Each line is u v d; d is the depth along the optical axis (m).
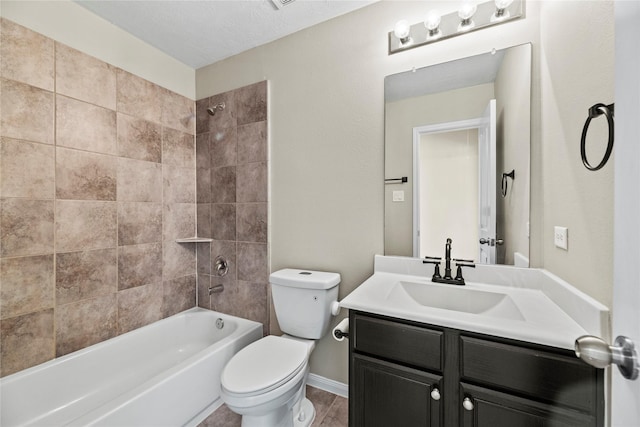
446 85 1.39
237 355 1.34
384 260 1.52
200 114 2.23
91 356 1.58
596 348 0.42
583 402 0.73
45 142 1.43
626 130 0.39
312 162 1.74
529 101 1.21
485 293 1.19
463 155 1.37
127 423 1.15
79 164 1.57
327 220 1.70
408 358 0.96
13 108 1.33
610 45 0.72
